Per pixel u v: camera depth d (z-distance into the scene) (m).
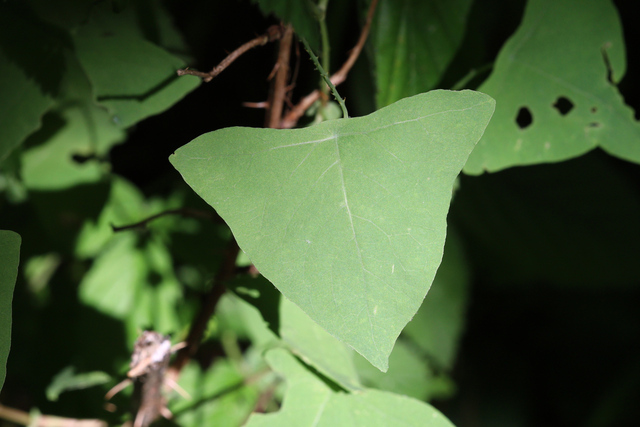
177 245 0.42
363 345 0.23
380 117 0.24
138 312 0.40
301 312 0.31
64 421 0.33
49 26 0.30
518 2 0.43
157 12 0.31
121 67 0.30
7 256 0.24
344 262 0.23
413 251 0.23
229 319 0.43
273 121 0.29
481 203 0.47
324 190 0.23
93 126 0.41
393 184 0.23
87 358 0.38
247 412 0.39
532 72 0.30
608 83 0.30
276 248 0.23
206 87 0.47
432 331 0.44
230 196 0.24
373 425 0.28
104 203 0.42
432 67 0.32
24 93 0.30
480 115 0.24
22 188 0.41
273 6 0.27
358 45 0.30
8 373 0.45
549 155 0.30
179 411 0.37
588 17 0.30
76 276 0.45
